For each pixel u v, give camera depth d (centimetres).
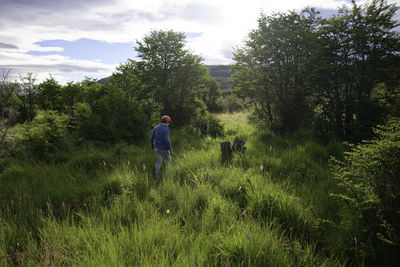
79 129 774
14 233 267
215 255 214
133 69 1045
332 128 673
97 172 497
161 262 197
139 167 534
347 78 646
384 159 221
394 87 590
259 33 919
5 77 640
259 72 941
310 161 506
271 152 607
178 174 471
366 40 608
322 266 197
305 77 749
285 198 306
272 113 968
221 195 363
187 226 281
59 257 212
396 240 201
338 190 346
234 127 1159
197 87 1185
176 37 1099
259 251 205
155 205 348
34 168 507
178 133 974
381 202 214
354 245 229
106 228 269
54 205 359
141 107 920
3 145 582
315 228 265
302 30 826
